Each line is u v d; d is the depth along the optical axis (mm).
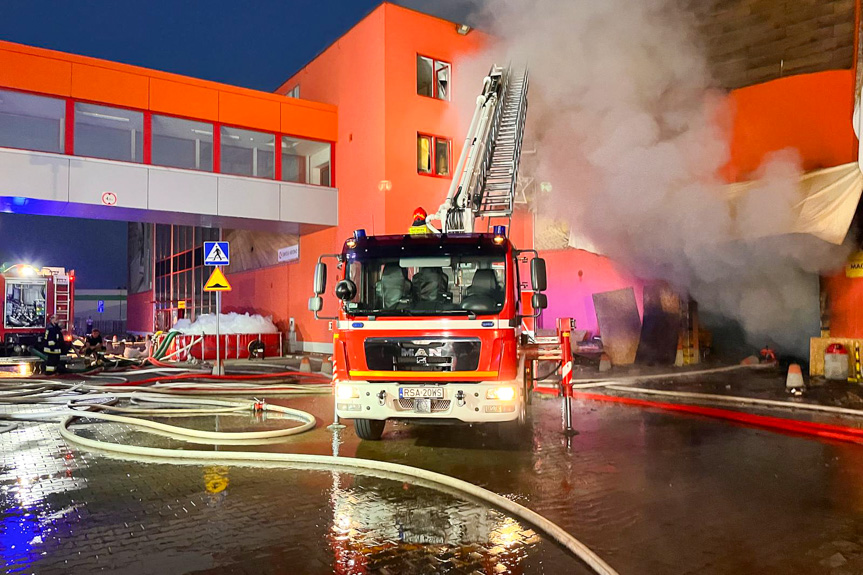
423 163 18641
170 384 11297
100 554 3533
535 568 3357
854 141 11766
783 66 12969
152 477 5258
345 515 4246
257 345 19125
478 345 5844
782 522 4066
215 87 17906
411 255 6273
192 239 31422
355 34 19219
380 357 5938
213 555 3525
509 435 6977
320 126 19781
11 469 5523
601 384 10992
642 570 3299
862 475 5246
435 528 3984
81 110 16328
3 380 11805
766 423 7547
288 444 6590
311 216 19297
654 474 5281
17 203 15633
